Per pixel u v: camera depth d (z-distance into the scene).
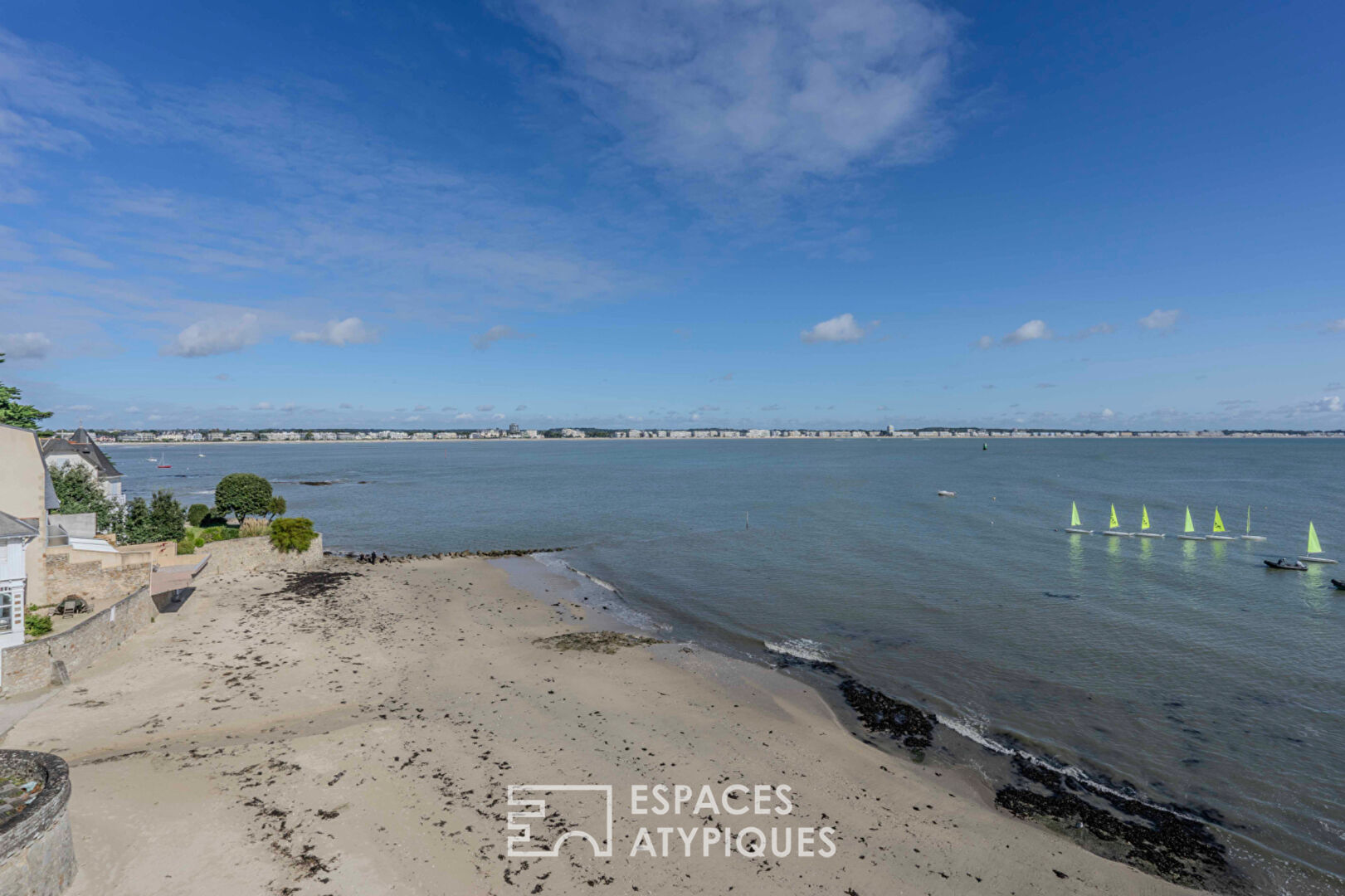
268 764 20.47
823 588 48.72
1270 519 79.94
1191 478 137.50
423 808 18.78
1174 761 24.06
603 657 34.19
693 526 81.62
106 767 19.56
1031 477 143.88
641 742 24.36
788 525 80.00
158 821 17.14
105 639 30.03
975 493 112.75
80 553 34.25
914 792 21.80
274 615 38.53
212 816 17.52
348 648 33.44
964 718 27.48
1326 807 21.25
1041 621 40.00
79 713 23.78
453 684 29.25
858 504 100.00
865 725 26.86
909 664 33.47
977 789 22.23
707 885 16.41
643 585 51.38
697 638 38.25
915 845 18.81
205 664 29.61
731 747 24.33
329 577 49.84
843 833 19.20
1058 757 24.41
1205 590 47.22
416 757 21.81
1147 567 54.84
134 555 35.34
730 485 137.75
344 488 141.88
